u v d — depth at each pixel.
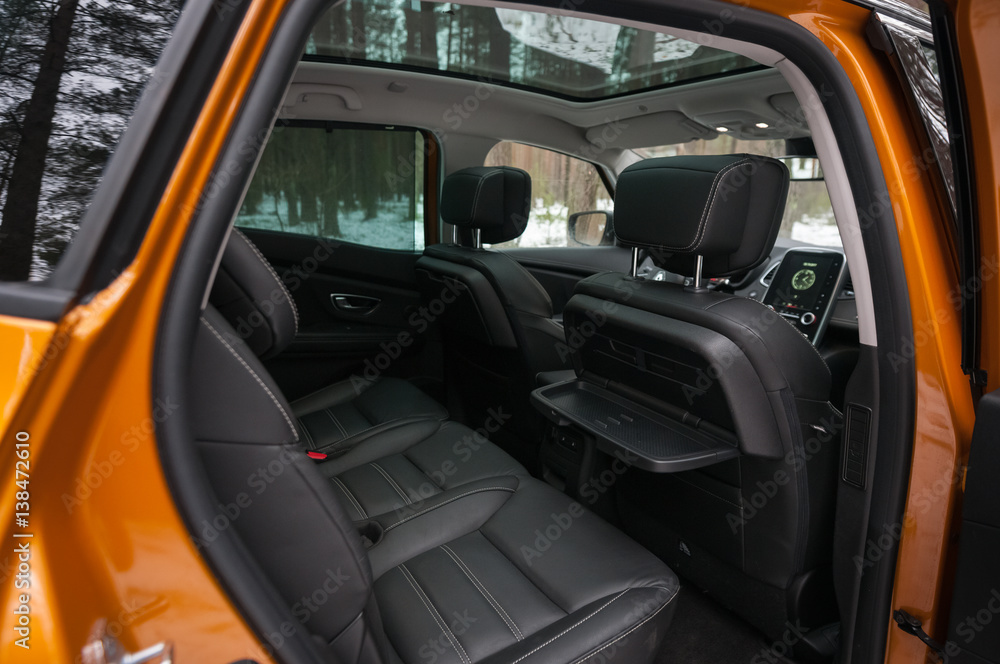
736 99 2.18
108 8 0.53
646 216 1.28
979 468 0.86
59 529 0.46
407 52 2.19
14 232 0.48
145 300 0.50
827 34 0.88
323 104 2.35
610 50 2.09
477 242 2.20
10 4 0.53
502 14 1.92
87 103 0.51
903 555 1.01
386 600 1.12
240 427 0.65
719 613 1.65
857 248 0.97
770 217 1.21
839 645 1.15
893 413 0.98
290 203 2.52
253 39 0.53
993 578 0.86
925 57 0.93
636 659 1.06
